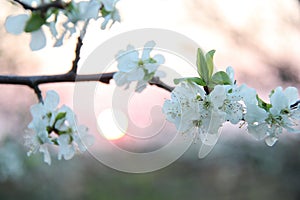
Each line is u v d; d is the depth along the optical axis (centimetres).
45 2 50
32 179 144
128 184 179
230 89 55
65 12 51
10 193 143
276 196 158
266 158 150
